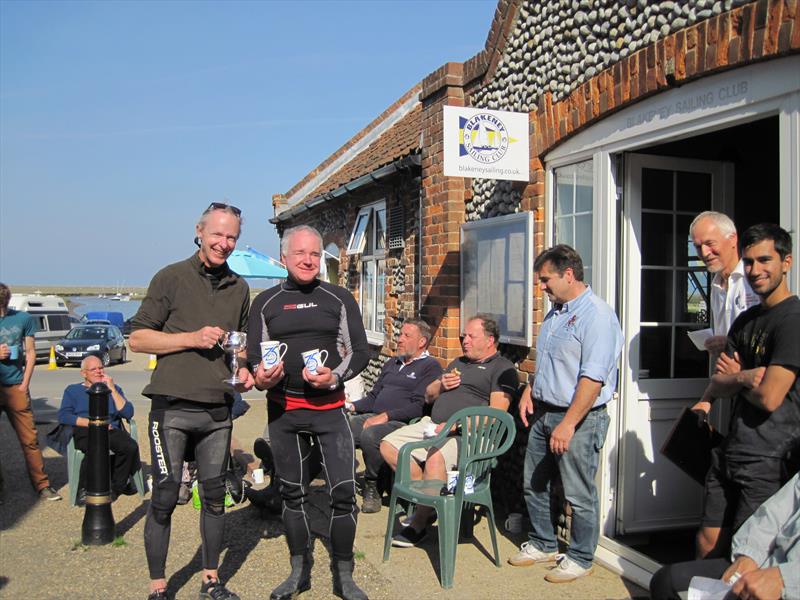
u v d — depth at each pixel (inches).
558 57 199.6
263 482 258.5
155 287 153.2
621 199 185.3
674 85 158.6
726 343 133.3
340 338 157.9
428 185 272.5
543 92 207.2
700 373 195.0
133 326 151.6
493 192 235.9
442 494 175.3
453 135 201.6
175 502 153.8
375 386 251.3
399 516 220.2
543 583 168.7
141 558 189.5
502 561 184.1
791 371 116.8
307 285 156.7
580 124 188.7
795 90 132.4
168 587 167.8
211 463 155.9
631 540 191.5
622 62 172.9
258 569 180.4
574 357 165.5
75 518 225.8
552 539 181.6
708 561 123.0
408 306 327.0
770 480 121.1
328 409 156.6
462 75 253.9
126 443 236.4
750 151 202.7
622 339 166.1
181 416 151.6
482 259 238.1
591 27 186.5
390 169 318.7
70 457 238.7
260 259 459.5
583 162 194.7
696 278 195.5
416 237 319.3
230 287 159.8
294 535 159.8
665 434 190.2
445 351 255.8
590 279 191.5
